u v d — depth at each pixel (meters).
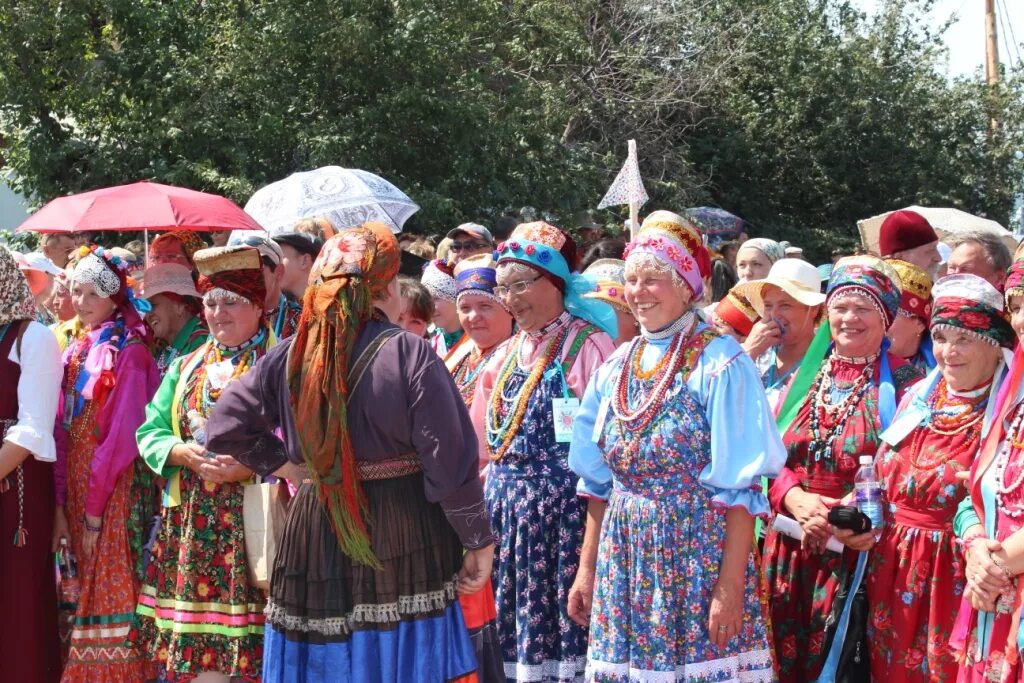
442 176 15.63
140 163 14.10
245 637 4.11
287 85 14.58
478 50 16.80
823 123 23.23
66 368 4.85
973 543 3.15
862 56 23.39
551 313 4.17
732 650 3.36
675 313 3.47
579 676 3.95
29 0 13.80
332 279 3.14
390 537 3.14
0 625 4.49
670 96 20.89
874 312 3.88
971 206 23.78
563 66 19.80
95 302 4.75
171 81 13.96
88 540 4.55
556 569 4.01
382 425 3.10
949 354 3.49
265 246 4.46
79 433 4.73
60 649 4.76
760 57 23.45
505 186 16.23
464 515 3.17
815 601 3.93
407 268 7.66
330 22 14.60
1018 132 23.47
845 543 3.66
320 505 3.18
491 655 3.54
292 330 4.51
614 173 19.22
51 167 14.06
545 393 4.08
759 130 23.28
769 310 4.31
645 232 3.50
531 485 4.05
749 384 3.34
